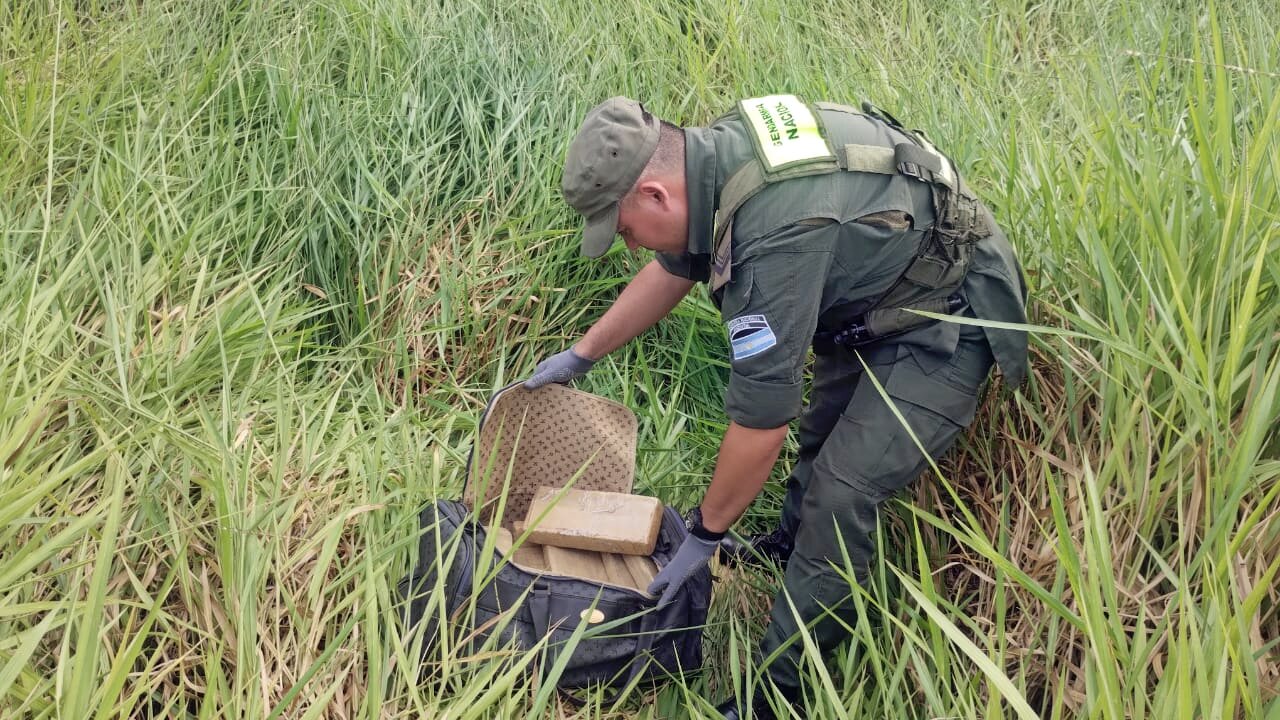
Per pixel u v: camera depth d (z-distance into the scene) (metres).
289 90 3.05
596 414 2.30
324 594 1.80
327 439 2.32
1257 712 1.33
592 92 3.32
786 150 1.78
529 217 2.85
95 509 1.58
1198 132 1.92
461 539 1.95
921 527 2.23
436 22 3.46
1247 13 3.36
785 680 2.05
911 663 1.97
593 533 2.14
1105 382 1.94
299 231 2.74
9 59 3.10
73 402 1.92
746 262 1.77
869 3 4.34
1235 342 1.59
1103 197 2.13
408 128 3.03
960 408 1.97
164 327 2.18
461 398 2.71
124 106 2.98
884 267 1.85
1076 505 1.91
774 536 2.44
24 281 2.20
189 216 2.67
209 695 1.48
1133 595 1.74
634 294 2.21
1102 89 2.52
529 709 1.88
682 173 1.81
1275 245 1.82
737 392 1.81
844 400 2.17
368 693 1.63
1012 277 1.97
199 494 1.95
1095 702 1.47
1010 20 4.42
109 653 1.58
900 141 1.88
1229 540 1.64
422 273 2.81
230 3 3.54
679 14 3.99
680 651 2.04
